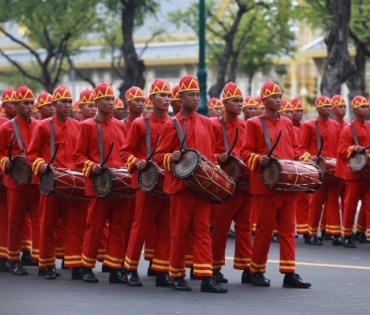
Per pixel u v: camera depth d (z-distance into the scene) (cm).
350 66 2995
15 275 1686
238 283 1570
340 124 2230
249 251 1570
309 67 7281
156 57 6725
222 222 1564
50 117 1736
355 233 2303
